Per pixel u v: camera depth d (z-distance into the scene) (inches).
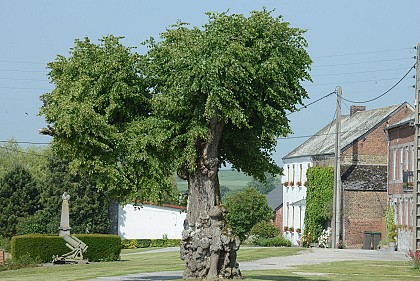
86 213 3051.2
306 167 3331.7
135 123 1095.0
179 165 1094.4
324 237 2847.0
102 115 1098.1
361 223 2918.3
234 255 1117.1
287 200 3550.7
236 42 1046.4
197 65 1032.8
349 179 2952.8
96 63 1090.1
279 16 1086.4
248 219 3415.4
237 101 1063.6
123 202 1136.2
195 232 1109.1
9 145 4549.7
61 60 1111.6
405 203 2514.8
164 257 2165.4
